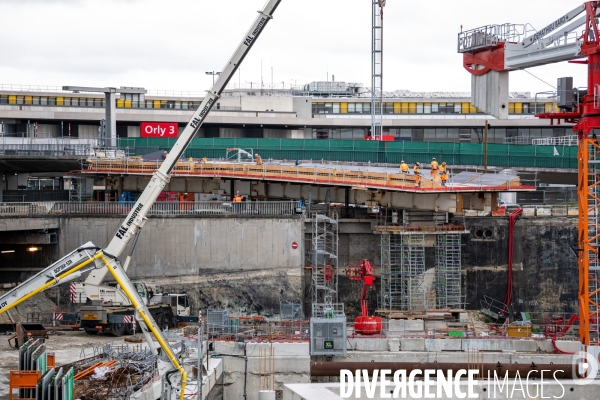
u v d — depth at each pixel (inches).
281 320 3882.9
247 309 4212.6
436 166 4281.5
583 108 3280.0
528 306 4532.5
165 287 4163.4
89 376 2669.8
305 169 4446.4
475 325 4119.1
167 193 5492.1
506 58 3912.4
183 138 3284.9
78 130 7844.5
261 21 3260.3
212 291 4197.8
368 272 4097.0
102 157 5093.5
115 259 2266.2
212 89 3282.5
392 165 5152.6
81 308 3366.1
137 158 4992.6
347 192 4461.1
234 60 3272.6
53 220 4121.6
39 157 5374.0
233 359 3169.3
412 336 3417.8
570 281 4534.9
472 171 5088.6
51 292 4025.6
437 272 4269.2
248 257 4234.7
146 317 2282.2
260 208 4318.4
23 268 4165.8
